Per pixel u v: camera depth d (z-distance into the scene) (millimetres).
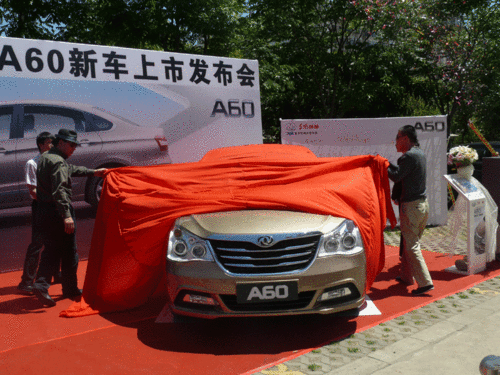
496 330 3236
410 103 15164
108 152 5789
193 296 3172
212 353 3035
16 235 5305
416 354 2896
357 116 15906
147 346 3184
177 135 6383
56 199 3945
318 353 2973
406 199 4227
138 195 3861
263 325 3533
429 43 13258
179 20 11945
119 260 3832
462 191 4758
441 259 5520
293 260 3131
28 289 4336
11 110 5145
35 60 5258
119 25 11461
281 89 12844
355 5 12219
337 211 3426
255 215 3395
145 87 6082
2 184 5137
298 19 12906
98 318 3807
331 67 13797
